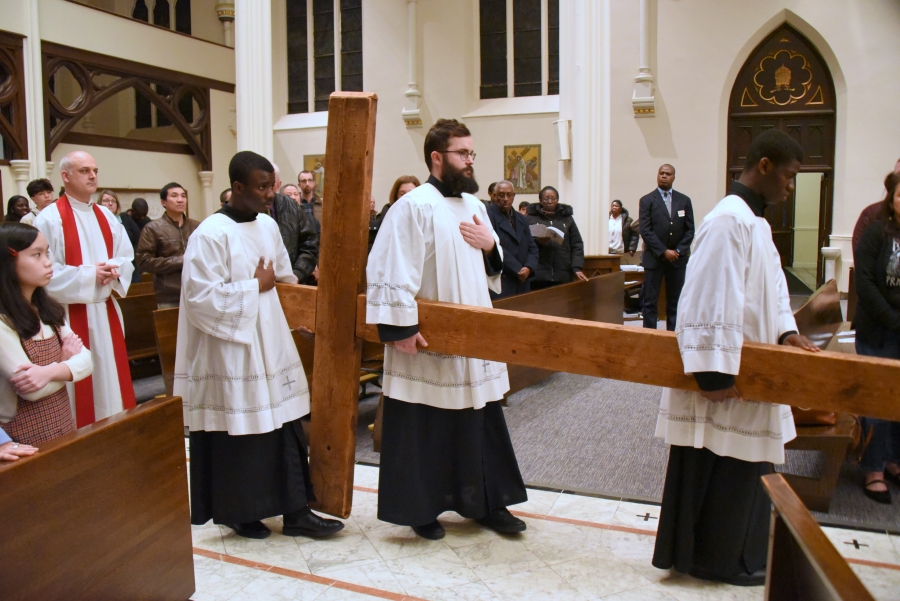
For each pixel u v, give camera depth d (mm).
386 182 14062
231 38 15609
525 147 13219
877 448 3342
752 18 10969
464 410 2852
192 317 2732
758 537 2473
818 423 3281
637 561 2723
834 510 3219
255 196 2832
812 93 11133
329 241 2938
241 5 9258
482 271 2943
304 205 6012
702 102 11242
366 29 14008
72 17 12133
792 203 12297
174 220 5293
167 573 2229
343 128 2871
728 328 2232
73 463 1850
